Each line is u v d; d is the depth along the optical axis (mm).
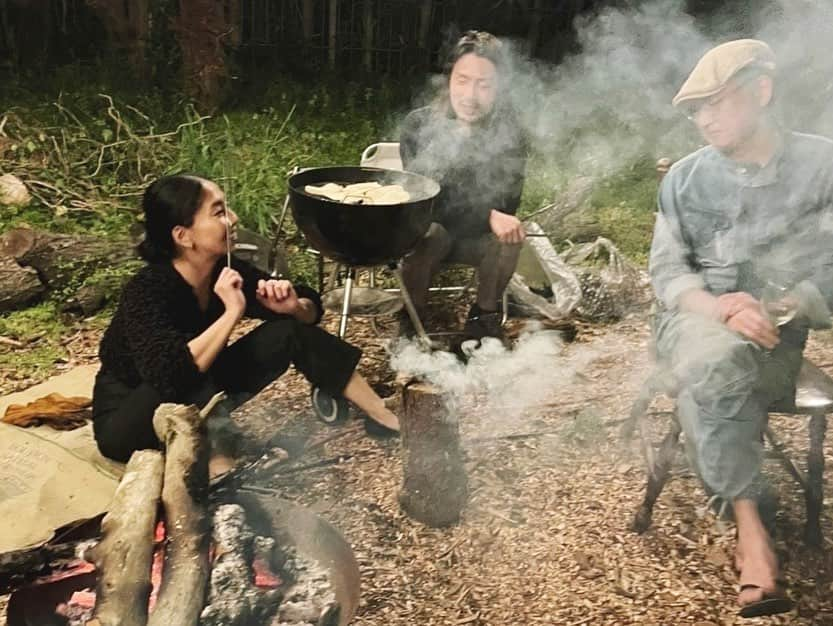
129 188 5973
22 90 7488
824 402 2711
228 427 2951
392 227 3473
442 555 2820
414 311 3945
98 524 2611
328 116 8117
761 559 2463
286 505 2568
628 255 5727
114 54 8062
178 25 7461
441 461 2893
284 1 9156
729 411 2568
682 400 2684
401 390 2939
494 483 3209
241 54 9047
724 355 2582
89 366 4059
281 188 5973
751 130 2707
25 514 2787
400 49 9523
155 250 3090
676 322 2834
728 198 2828
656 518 3004
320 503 3066
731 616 2561
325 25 9352
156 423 2627
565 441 3512
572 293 4812
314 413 3684
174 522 2293
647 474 3186
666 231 2947
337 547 2465
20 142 6312
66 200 5805
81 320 4641
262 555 2389
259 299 3354
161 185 3002
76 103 7207
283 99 8172
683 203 2904
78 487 2941
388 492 3143
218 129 7016
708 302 2758
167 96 7680
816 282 2822
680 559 2807
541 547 2861
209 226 2994
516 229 4082
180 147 6359
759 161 2770
